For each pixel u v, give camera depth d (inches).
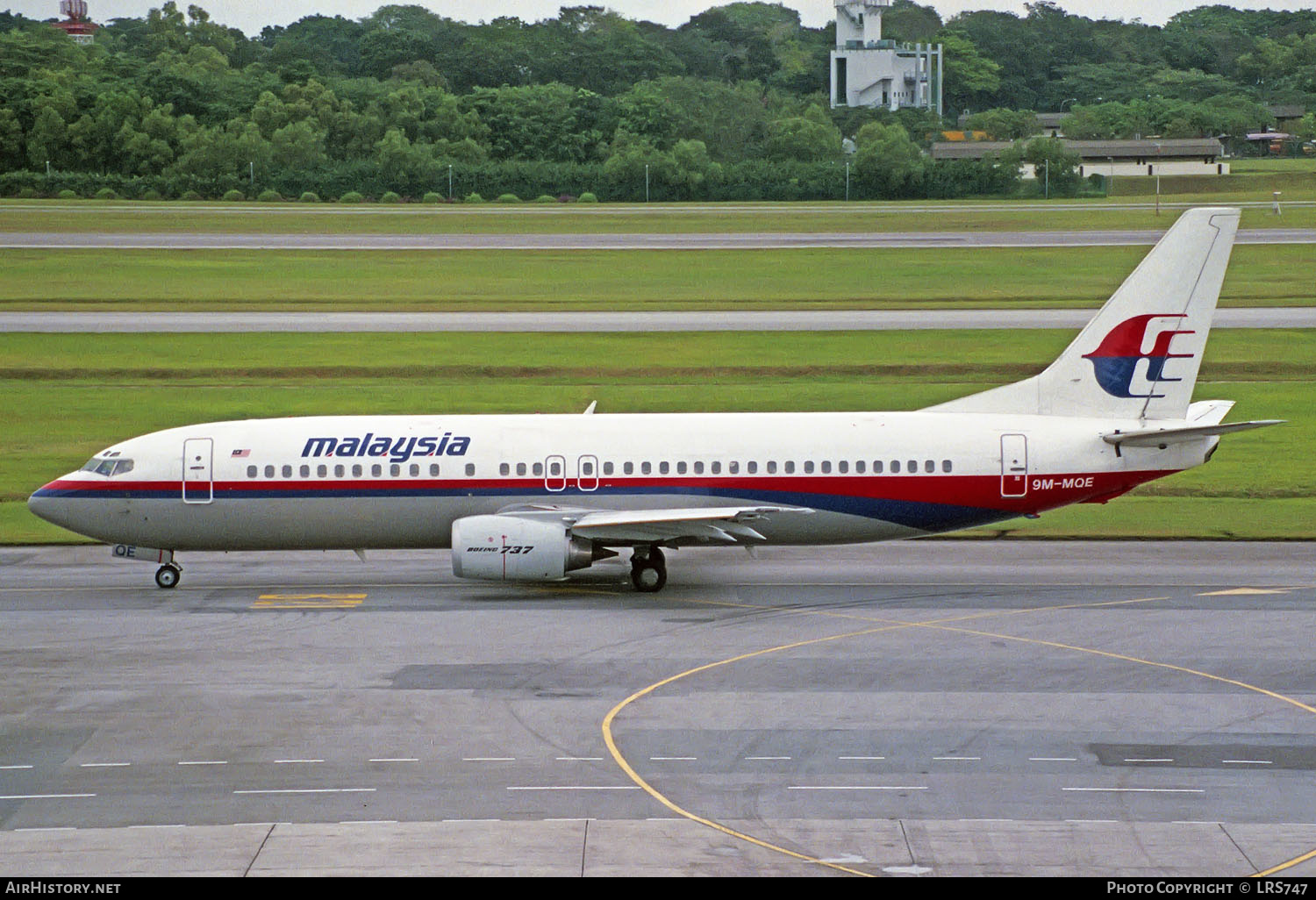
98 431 7180.1
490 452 4520.2
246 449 4530.0
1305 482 6225.4
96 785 2795.3
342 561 5059.1
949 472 4539.9
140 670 3585.1
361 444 4539.9
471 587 4586.6
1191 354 4608.8
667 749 2987.2
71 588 4596.5
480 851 2477.9
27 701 3331.7
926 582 4616.1
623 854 2468.0
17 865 2427.4
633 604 4320.9
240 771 2866.6
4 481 6264.8
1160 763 2906.0
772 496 4520.2
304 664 3639.3
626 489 4500.5
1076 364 4645.7
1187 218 4537.4
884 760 2925.7
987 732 3090.6
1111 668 3572.8
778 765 2896.2
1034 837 2544.3
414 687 3430.1
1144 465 4586.6
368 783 2800.2
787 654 3710.6
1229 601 4308.6
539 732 3095.5
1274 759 2930.6
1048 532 5457.7
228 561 5068.9
